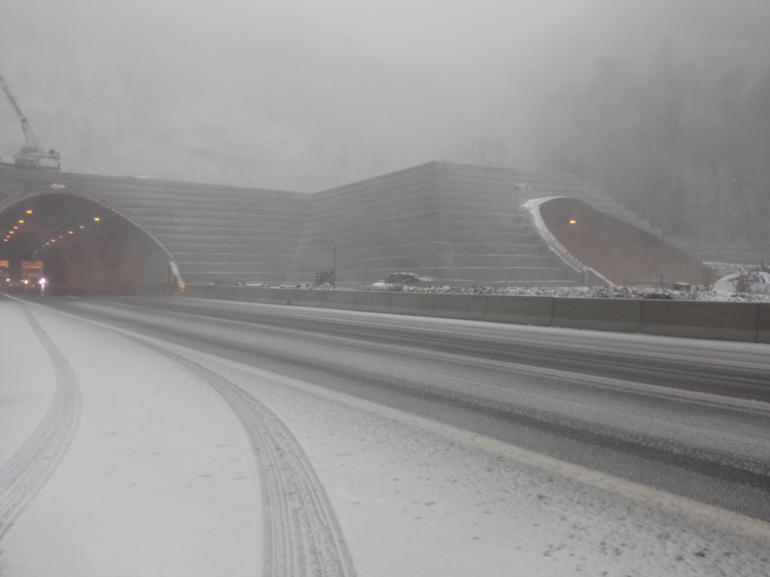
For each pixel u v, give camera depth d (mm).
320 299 31875
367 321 20141
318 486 3836
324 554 2861
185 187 85625
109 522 3227
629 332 16531
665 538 3080
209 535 3072
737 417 5953
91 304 32812
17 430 5191
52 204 73688
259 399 6664
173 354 10719
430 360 10125
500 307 20688
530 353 11227
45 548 2914
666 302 16016
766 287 36812
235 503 3520
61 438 4926
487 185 76625
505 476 4082
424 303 24250
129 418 5668
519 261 63594
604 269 69062
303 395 6930
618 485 3908
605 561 2814
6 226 81875
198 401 6504
